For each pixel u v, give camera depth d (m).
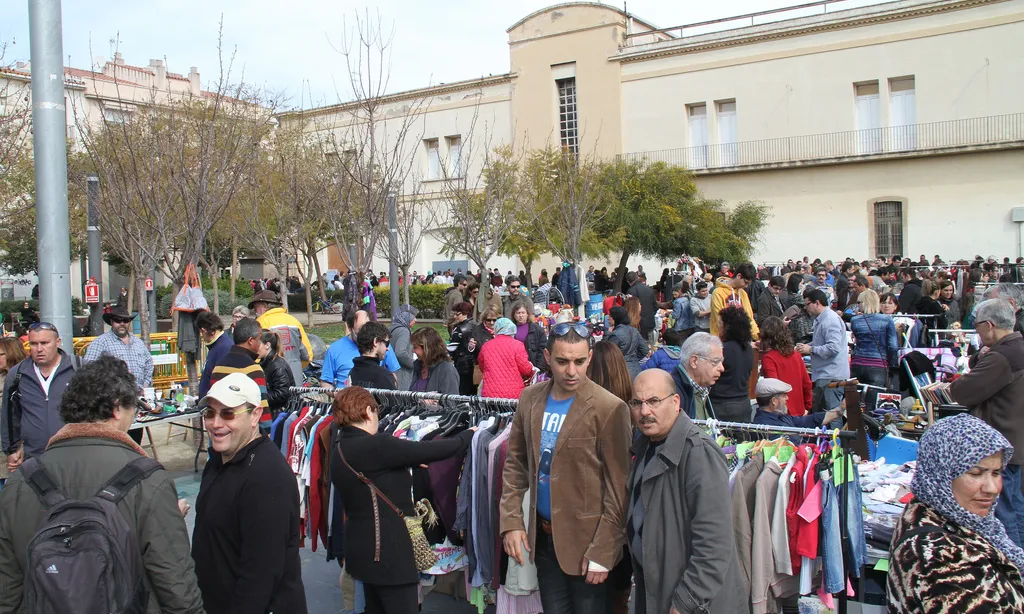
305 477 5.35
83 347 11.11
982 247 28.44
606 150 35.22
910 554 2.37
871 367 8.49
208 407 3.41
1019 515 4.78
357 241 18.03
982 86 28.22
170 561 2.84
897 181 29.81
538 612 4.24
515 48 36.84
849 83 30.48
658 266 34.00
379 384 6.07
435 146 38.25
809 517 3.74
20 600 2.86
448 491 4.61
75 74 26.06
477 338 9.38
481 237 20.39
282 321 8.35
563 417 3.76
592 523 3.64
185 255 11.60
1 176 15.45
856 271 16.83
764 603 3.79
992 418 4.86
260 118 21.84
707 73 33.12
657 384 3.27
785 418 5.71
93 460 2.85
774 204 32.06
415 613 4.06
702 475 3.20
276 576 3.34
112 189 11.80
